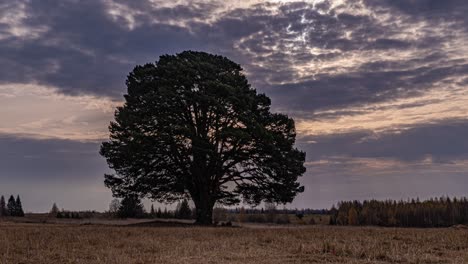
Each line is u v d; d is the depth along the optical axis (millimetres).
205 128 38469
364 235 24312
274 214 63250
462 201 62375
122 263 13875
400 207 63156
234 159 38719
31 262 14195
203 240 21188
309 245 18828
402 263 14852
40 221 45969
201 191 39281
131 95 38562
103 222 48219
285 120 39750
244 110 37656
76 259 14617
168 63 38344
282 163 38094
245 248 18219
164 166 38594
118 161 37562
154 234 24078
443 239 21750
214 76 38281
